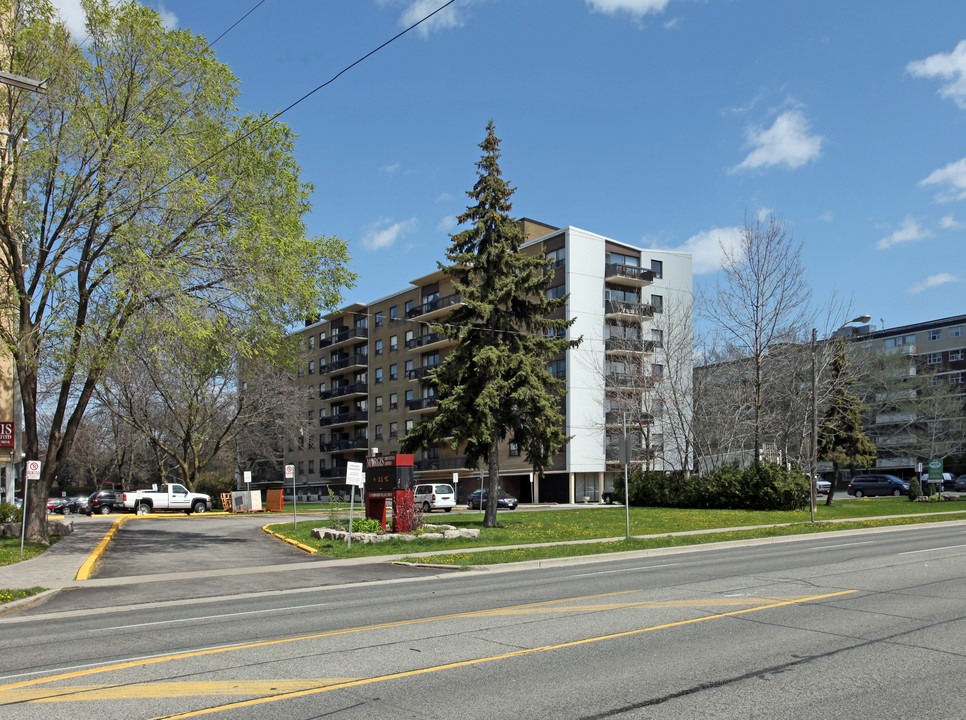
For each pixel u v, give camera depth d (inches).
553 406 1096.2
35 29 824.3
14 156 839.7
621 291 2395.4
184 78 909.2
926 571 529.3
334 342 3228.3
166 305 820.0
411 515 962.1
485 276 1115.3
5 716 227.3
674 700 231.1
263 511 1927.9
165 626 402.3
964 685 243.6
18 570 687.1
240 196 917.2
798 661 276.8
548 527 1085.1
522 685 251.0
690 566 623.8
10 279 877.2
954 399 2618.1
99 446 2965.1
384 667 280.1
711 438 1749.5
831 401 1673.2
